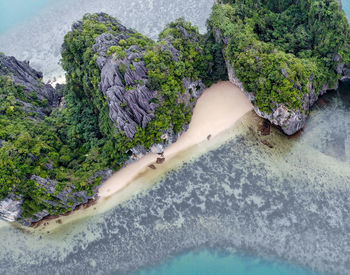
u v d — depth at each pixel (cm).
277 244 4316
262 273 4216
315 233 4275
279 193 4603
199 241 4516
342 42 4941
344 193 4462
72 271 4547
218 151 5081
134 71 4572
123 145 4772
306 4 5334
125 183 5012
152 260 4497
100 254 4594
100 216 4831
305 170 4709
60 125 5375
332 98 5278
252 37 5062
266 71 4688
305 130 5050
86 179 4675
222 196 4712
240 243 4416
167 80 4741
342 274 4025
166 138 4956
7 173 4281
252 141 5075
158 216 4722
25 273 4628
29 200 4528
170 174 4997
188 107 5203
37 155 4581
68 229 4816
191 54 5259
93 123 5381
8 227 4988
